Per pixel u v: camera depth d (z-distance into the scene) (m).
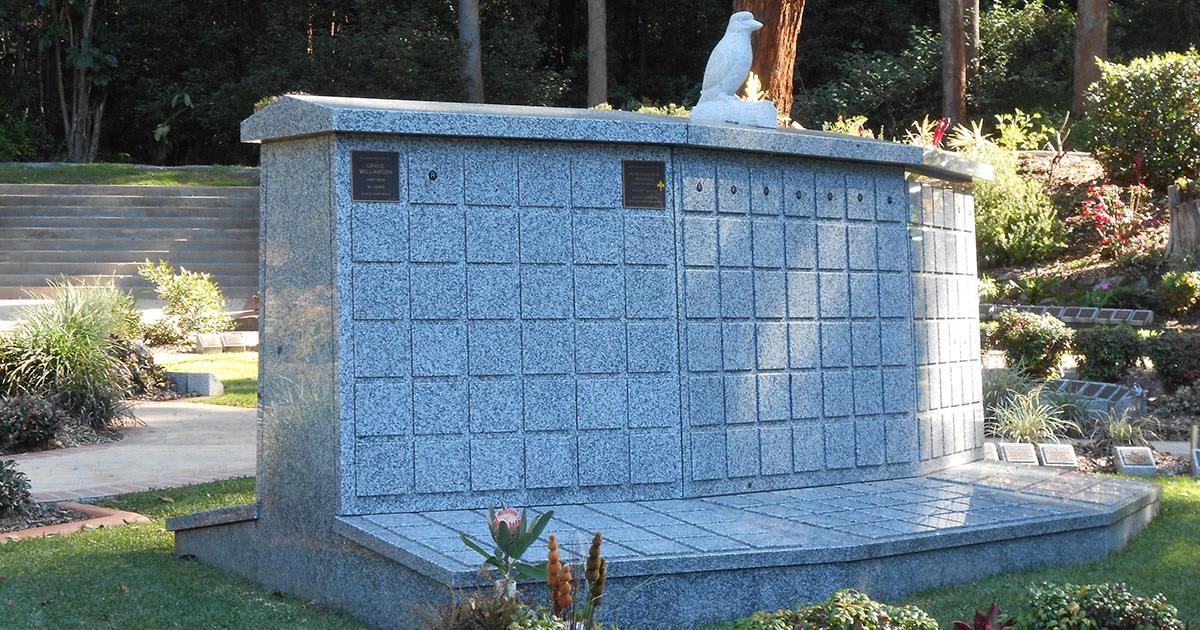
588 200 6.49
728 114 7.51
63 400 11.55
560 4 40.16
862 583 5.38
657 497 6.62
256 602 5.62
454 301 6.16
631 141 6.50
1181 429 11.28
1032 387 11.59
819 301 7.34
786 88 15.87
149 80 34.50
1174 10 33.62
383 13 32.62
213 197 25.61
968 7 30.95
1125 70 21.00
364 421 5.90
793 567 5.23
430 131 6.02
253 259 23.48
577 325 6.45
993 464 8.47
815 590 5.27
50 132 36.28
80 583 5.86
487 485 6.21
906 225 7.91
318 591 5.72
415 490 6.02
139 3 33.72
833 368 7.39
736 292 6.94
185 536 6.68
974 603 5.35
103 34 34.19
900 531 5.68
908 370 7.84
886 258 7.75
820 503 6.55
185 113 35.41
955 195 8.66
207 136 37.09
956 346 8.52
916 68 31.44
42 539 7.02
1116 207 19.97
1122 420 10.49
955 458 8.33
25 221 23.91
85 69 34.25
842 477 7.38
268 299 6.29
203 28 35.38
